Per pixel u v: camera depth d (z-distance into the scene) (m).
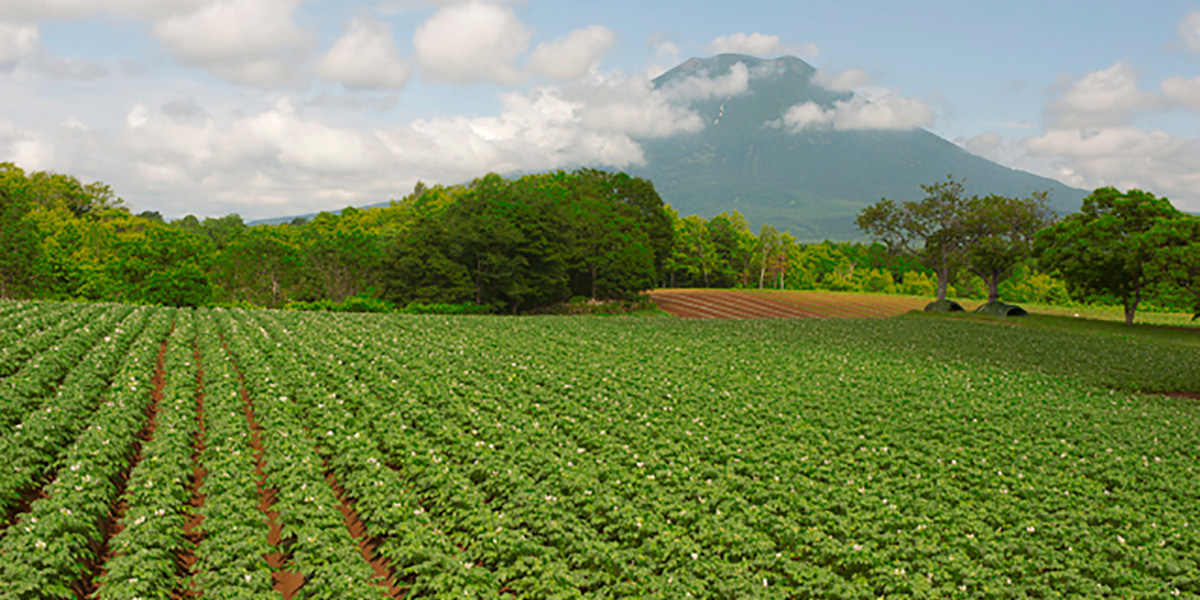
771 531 13.05
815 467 16.77
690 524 13.35
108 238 83.69
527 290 78.94
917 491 15.47
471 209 89.88
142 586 9.88
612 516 13.30
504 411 20.52
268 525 12.65
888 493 15.10
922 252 93.31
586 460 16.45
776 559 11.86
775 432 20.05
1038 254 67.56
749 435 19.25
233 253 81.31
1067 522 13.91
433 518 13.52
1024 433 21.28
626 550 11.91
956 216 87.44
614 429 19.47
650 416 21.22
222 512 12.50
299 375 23.81
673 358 33.19
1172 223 51.31
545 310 83.75
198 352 29.45
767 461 17.12
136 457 15.92
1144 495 15.80
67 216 109.62
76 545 10.87
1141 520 14.10
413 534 12.02
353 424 18.81
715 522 13.09
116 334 28.34
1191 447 20.31
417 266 74.56
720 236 149.38
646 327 48.31
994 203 86.06
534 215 82.38
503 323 45.84
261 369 24.12
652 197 112.50
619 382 25.84
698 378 27.98
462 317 49.59
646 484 15.05
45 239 81.12
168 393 20.22
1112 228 58.06
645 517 13.23
